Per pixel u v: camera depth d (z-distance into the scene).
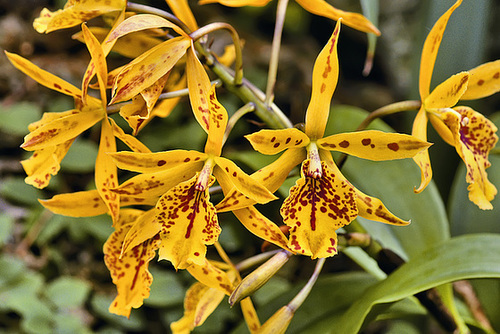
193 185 0.49
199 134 0.84
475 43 0.65
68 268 0.79
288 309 0.52
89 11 0.50
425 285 0.52
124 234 0.52
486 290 0.61
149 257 0.51
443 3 0.65
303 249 0.49
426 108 0.51
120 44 0.52
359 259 0.60
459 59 0.66
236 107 0.89
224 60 0.56
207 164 0.49
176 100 0.54
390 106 0.52
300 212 0.49
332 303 0.58
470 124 0.53
